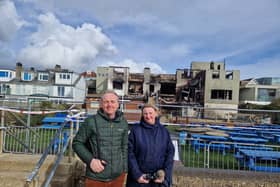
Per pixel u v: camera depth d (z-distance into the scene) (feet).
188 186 17.66
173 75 177.88
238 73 140.87
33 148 25.05
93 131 10.44
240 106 146.72
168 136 12.12
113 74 172.04
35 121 48.24
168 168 11.55
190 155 29.30
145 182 11.11
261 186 17.48
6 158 17.26
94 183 10.42
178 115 77.10
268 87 170.09
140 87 179.22
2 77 157.07
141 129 11.71
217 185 17.63
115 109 10.72
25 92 151.23
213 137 38.45
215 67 171.32
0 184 14.75
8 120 32.17
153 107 11.90
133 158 11.36
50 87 151.23
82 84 167.73
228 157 28.12
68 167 15.85
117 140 10.69
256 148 30.50
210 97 140.46
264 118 72.84
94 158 10.40
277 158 24.34
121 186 11.09
